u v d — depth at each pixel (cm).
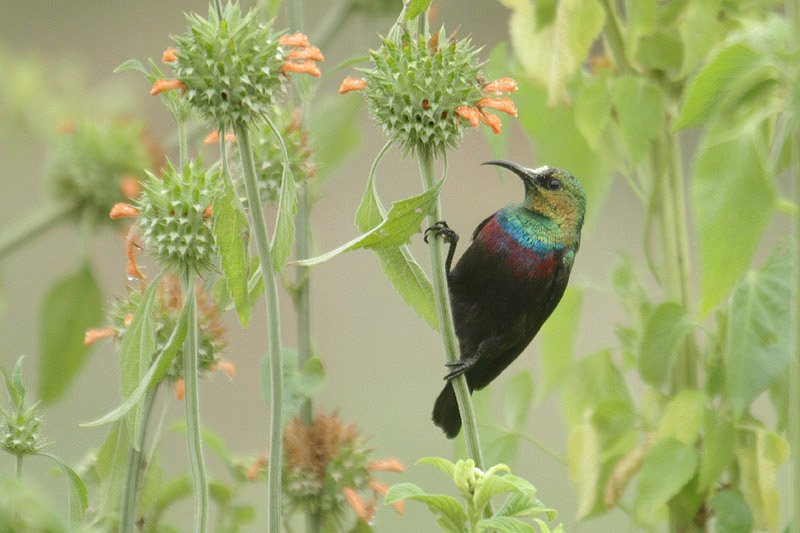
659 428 874
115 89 1117
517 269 962
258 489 1171
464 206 2133
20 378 610
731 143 745
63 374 979
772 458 863
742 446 889
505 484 575
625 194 2117
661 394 934
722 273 749
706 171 750
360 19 1123
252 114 591
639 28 917
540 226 973
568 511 1553
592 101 888
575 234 984
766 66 745
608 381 1012
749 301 820
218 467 1331
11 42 2195
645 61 944
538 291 973
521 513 598
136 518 705
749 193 741
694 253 1366
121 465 716
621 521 1448
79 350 980
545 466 1680
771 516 866
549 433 1762
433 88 617
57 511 462
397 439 1725
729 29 957
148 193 621
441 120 621
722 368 892
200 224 618
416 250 1475
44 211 1032
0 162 1510
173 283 695
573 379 1012
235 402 1833
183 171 622
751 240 742
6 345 1738
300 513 843
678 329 887
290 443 816
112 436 717
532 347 1878
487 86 634
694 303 966
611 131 975
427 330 1997
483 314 975
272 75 593
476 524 582
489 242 970
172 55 589
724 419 866
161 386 685
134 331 608
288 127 778
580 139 980
